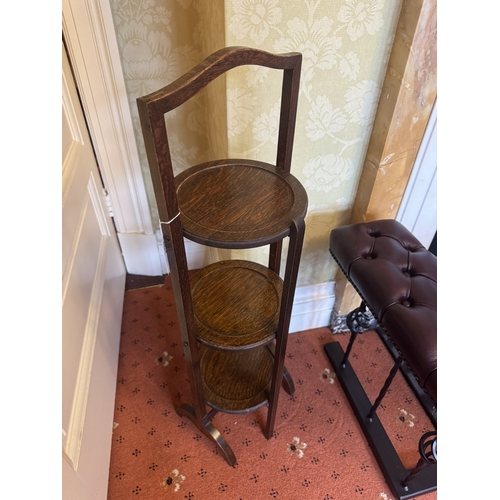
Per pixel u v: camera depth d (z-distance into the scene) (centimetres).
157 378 124
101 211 127
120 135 118
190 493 98
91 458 88
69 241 93
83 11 93
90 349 98
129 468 102
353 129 94
